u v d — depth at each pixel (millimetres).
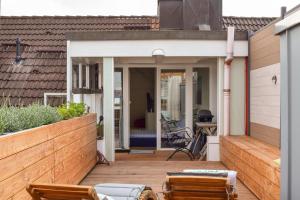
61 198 3449
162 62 10430
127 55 8359
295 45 2779
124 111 10805
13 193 3518
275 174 4863
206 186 4074
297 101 2750
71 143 5852
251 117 8320
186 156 9758
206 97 10797
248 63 8492
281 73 3043
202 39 8430
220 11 10328
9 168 3424
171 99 10750
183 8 10031
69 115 6223
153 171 7590
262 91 7523
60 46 12336
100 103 9492
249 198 5750
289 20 2789
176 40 8383
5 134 3637
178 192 4195
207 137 8828
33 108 5074
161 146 10742
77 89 8609
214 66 10539
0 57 12023
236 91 8688
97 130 8484
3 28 13266
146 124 12711
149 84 12883
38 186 3412
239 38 8508
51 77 11266
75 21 13523
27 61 11852
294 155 2809
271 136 6980
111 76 8492
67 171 5586
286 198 2941
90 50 8398
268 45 7129
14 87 11016
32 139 4035
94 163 8008
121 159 9383
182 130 10398
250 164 6082
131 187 4227
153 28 12922
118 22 13430
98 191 4098
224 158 8148
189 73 10625
